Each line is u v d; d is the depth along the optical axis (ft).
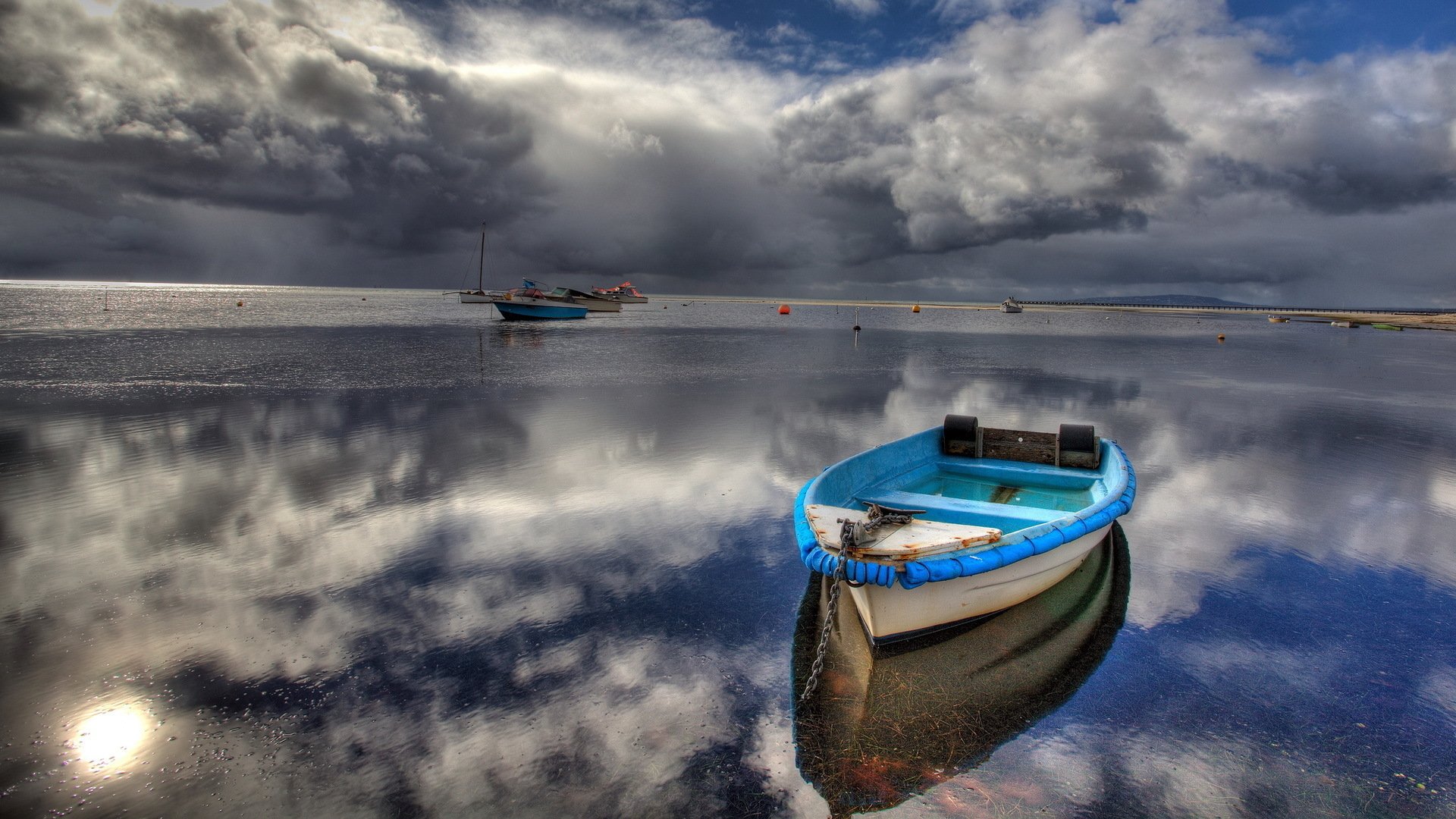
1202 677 18.31
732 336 169.78
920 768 14.85
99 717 16.30
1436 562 26.13
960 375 88.43
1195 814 13.66
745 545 27.14
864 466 27.99
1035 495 28.99
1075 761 15.11
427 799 13.93
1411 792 14.25
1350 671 18.71
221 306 290.56
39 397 58.85
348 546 26.68
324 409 55.88
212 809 13.58
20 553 25.77
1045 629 20.58
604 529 28.84
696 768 14.82
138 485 34.27
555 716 16.53
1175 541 28.17
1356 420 56.95
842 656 19.15
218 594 22.59
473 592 22.98
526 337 148.87
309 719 16.35
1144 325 290.76
